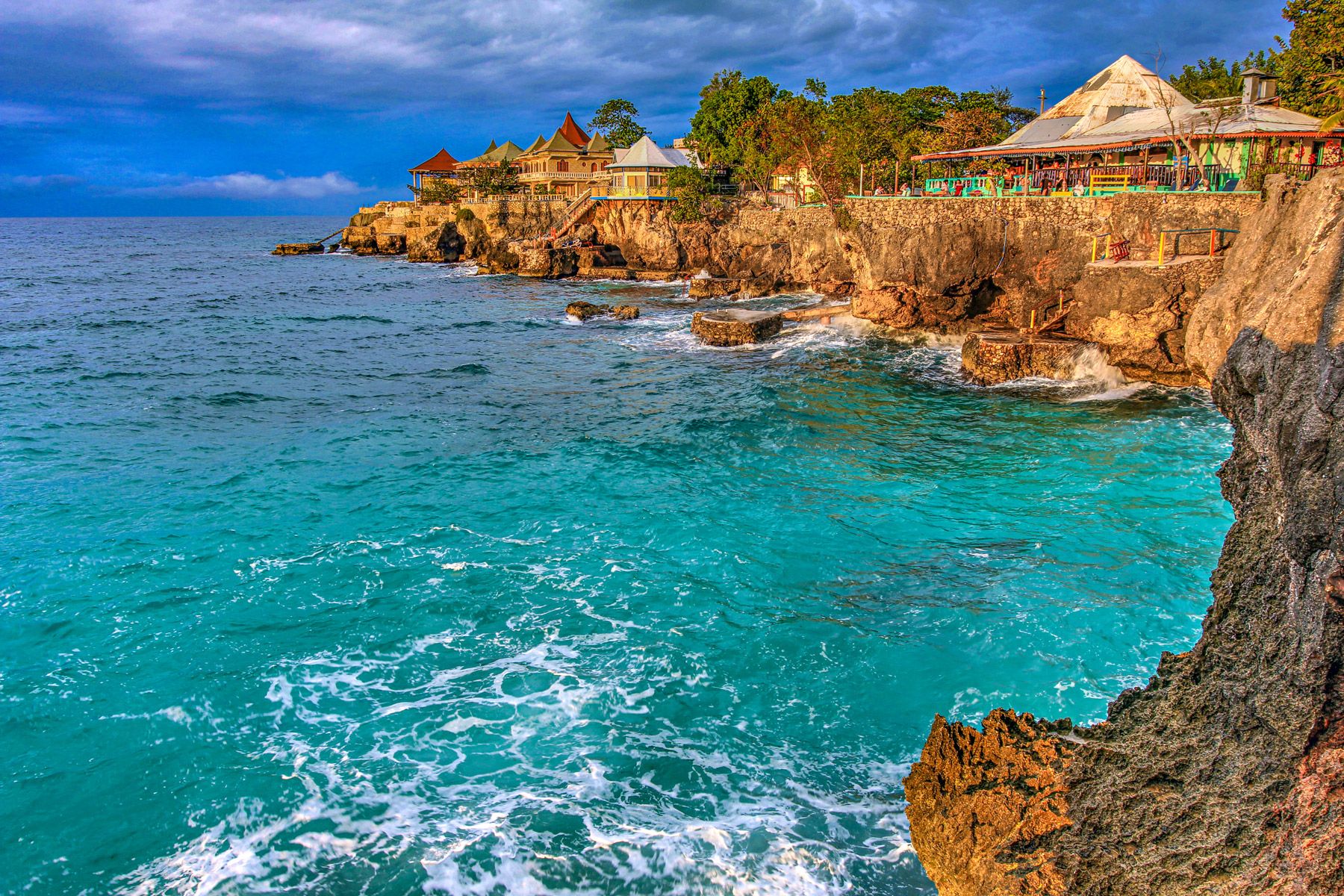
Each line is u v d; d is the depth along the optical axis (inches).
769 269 2516.0
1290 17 1485.0
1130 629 591.2
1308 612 300.8
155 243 7642.7
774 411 1194.0
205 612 657.6
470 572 714.8
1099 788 358.0
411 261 4037.9
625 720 521.3
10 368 1608.0
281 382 1493.6
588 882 402.6
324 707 540.7
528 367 1610.5
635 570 711.7
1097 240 1306.6
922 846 404.8
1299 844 282.2
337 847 429.1
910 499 847.7
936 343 1565.0
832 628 615.2
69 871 419.8
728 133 3211.1
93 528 815.7
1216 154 1325.0
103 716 535.2
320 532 805.9
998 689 534.3
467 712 531.8
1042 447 980.6
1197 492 819.4
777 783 465.7
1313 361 329.4
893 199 1595.7
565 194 3715.6
